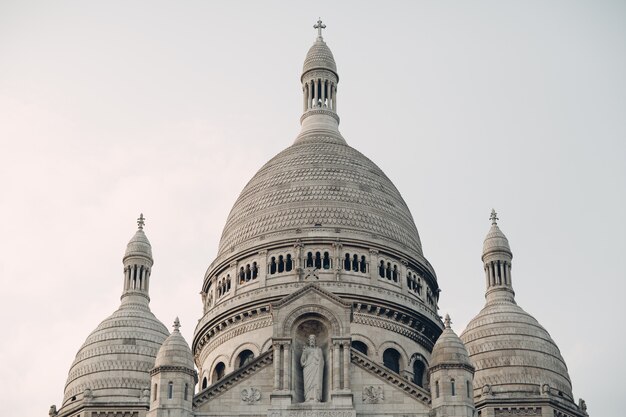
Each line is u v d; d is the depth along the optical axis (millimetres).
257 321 161750
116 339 157625
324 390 131875
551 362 156500
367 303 161500
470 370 130875
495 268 169375
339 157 178875
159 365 130875
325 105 192375
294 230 167125
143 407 148500
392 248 168250
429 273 172875
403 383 131625
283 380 130875
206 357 165875
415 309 164500
